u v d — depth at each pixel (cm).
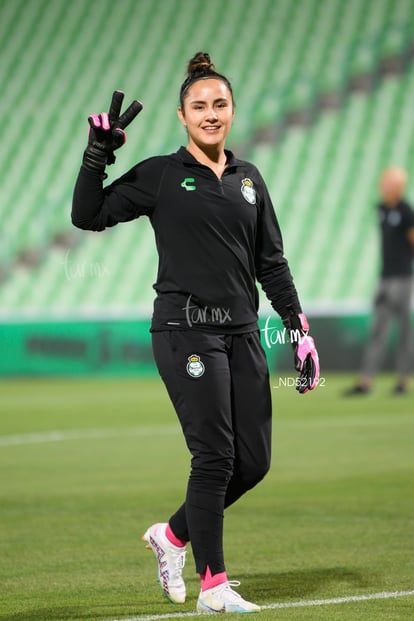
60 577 1571
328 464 2764
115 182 1361
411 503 2178
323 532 1894
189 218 1330
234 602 1301
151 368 6172
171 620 1272
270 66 8106
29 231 7725
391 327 5691
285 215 7100
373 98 7612
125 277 7138
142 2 9194
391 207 4472
